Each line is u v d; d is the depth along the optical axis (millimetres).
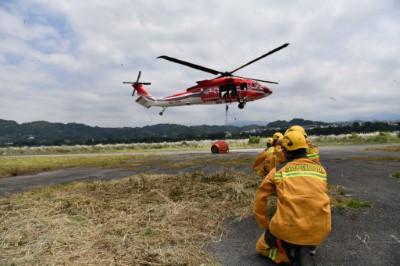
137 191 6816
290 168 2785
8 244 3799
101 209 5418
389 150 15711
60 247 3684
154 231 4246
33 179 10984
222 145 19828
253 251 3586
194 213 5012
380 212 4734
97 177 10562
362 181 7207
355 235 3904
